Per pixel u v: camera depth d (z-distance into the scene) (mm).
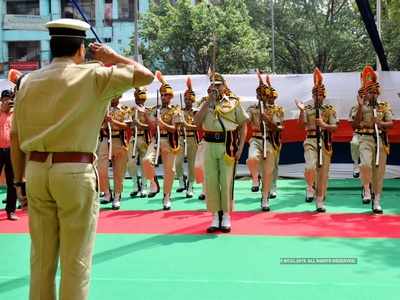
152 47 33250
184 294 5125
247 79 12812
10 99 8977
